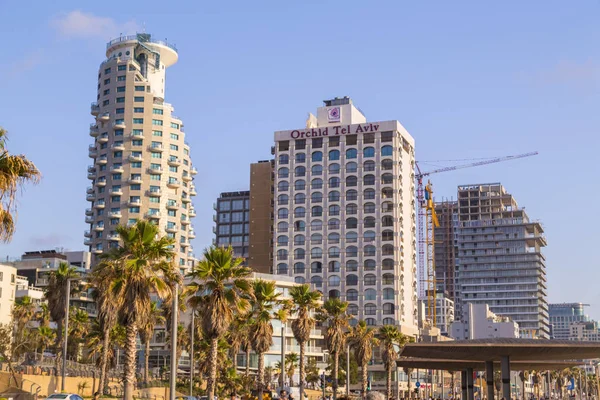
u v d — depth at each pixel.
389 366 110.56
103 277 50.22
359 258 199.25
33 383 69.00
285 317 78.81
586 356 68.19
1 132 25.27
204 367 102.81
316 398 139.50
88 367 90.12
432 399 112.81
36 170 25.69
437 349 63.38
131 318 49.97
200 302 60.88
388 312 194.12
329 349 94.62
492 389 78.19
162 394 91.44
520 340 61.84
